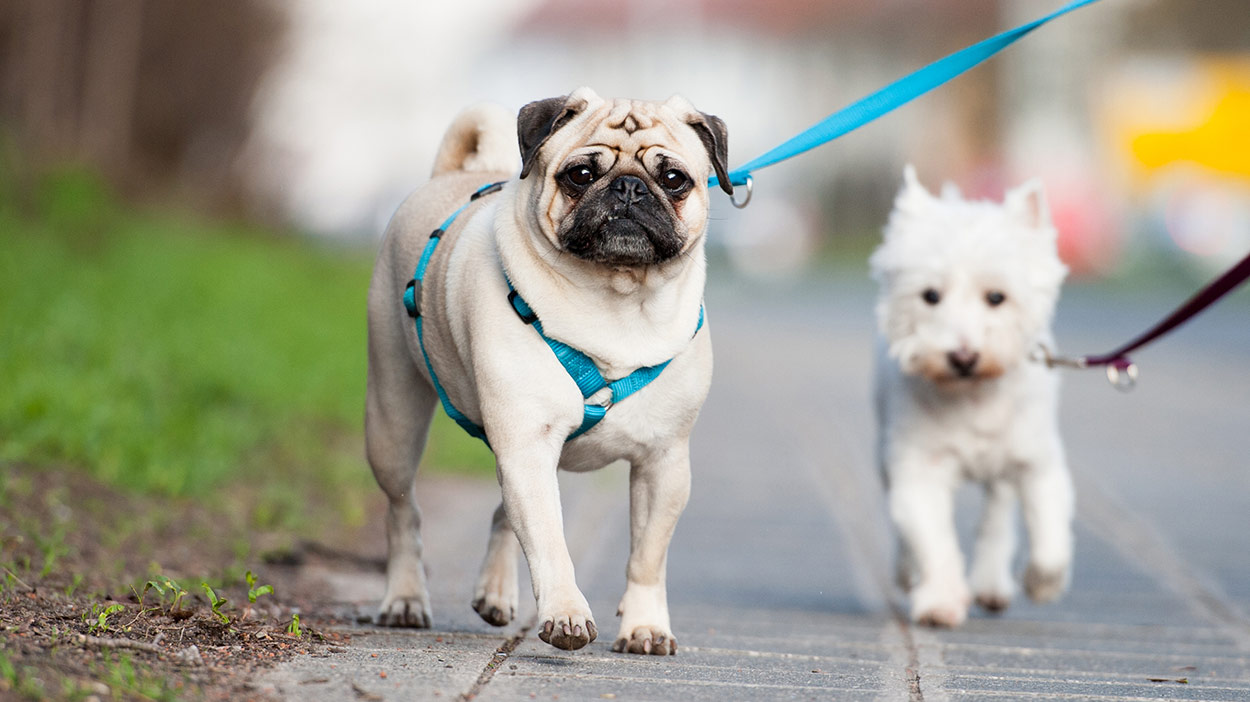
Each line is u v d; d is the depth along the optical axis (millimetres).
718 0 58875
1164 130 37250
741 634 5125
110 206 15820
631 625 4391
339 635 4363
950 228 6297
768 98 58031
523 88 61125
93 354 8961
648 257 3965
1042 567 6000
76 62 17766
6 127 15078
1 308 9484
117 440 7117
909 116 52188
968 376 5859
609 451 4328
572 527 7566
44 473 6398
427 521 7504
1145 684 4285
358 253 26016
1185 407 13734
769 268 38406
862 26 55750
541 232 4066
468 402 4512
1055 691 4094
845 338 21062
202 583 4266
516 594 4922
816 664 4426
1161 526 8039
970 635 5484
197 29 19625
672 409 4230
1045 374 6129
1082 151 47125
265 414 9398
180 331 10914
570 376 4086
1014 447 6027
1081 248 32156
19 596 4316
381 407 4953
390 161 28078
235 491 7340
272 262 18594
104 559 5285
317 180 27625
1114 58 47156
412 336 4734
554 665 4059
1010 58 49188
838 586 6543
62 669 3342
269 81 21562
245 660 3801
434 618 5082
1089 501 8828
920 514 5969
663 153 4102
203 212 20656
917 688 4066
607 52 60094
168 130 20594
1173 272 32875
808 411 13211
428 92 26453
